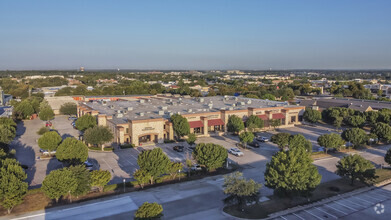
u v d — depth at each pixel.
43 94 196.88
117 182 57.03
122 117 93.38
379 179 58.91
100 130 77.94
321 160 72.31
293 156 47.47
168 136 90.75
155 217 35.19
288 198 49.78
